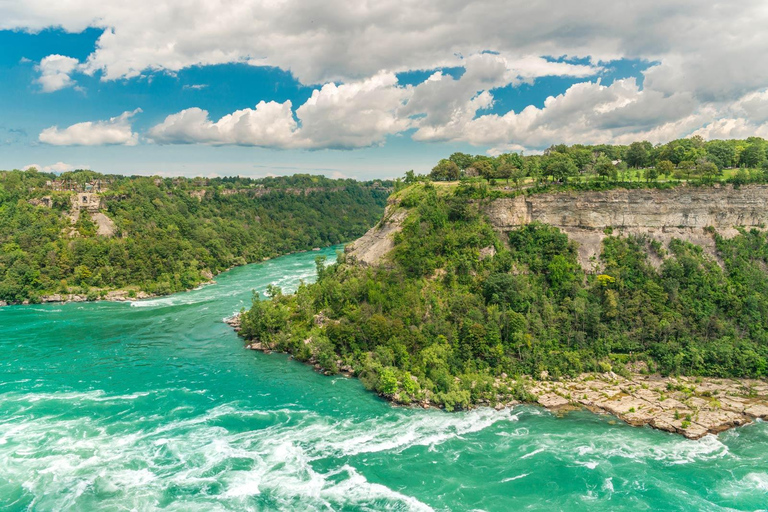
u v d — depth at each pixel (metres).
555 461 66.94
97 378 95.69
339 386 91.50
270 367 101.25
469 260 112.50
